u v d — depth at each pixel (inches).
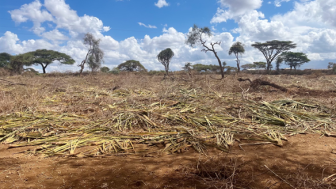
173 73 818.2
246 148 133.8
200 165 109.0
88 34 932.0
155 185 90.2
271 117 194.9
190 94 321.1
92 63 967.6
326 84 452.8
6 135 158.7
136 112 205.5
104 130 170.4
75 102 277.9
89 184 91.0
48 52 1387.8
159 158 120.1
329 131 166.1
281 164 108.0
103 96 325.7
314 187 84.6
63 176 98.5
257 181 92.0
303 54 1563.7
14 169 105.9
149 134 159.2
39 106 242.4
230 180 89.9
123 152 130.5
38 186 89.4
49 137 155.6
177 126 176.6
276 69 1432.1
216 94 313.7
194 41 705.6
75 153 127.5
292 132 162.7
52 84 408.8
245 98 269.9
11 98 269.4
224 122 185.2
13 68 1015.0
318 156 117.0
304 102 250.1
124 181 93.5
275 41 1427.2
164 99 279.4
